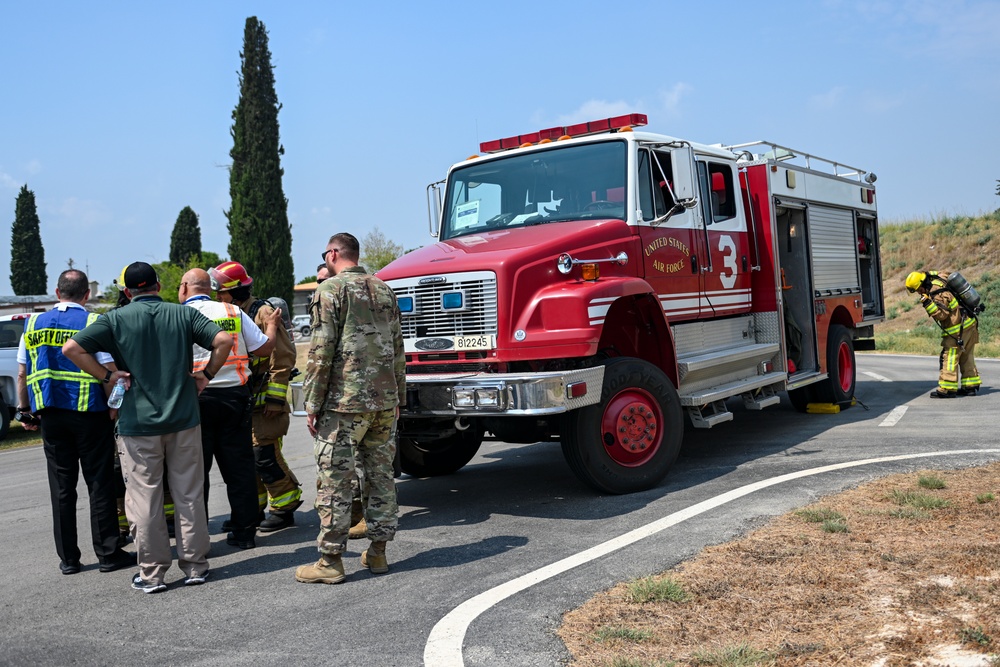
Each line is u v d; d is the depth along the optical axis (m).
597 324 6.38
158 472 5.09
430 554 5.50
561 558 5.14
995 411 9.95
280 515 6.53
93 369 4.99
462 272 6.63
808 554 4.75
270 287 42.44
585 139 7.70
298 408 6.82
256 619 4.46
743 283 8.82
